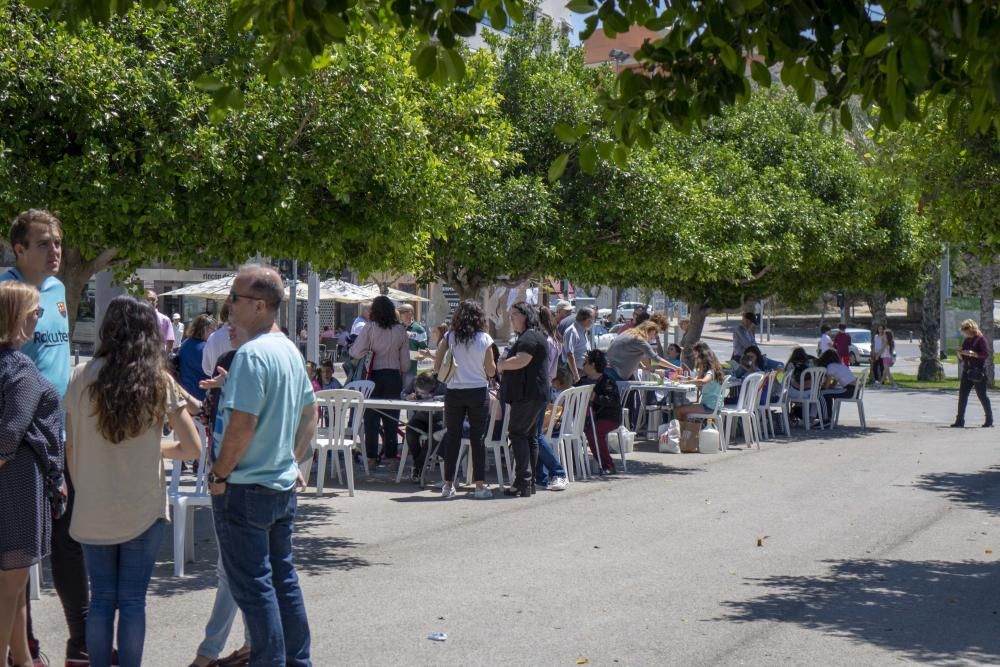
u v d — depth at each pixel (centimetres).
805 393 2106
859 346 5141
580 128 607
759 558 912
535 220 1527
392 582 807
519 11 569
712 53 608
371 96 980
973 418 2462
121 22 924
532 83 1680
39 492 541
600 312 6400
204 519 1062
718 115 623
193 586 788
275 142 938
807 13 555
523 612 723
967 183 1407
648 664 613
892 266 2388
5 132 846
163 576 820
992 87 488
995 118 632
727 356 5366
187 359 1178
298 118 958
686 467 1539
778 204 2142
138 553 534
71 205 852
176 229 908
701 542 979
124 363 524
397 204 1018
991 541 1003
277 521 543
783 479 1412
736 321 8962
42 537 543
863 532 1041
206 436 856
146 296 1387
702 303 2395
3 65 833
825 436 2028
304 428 561
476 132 1277
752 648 648
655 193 1634
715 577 838
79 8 536
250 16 558
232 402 513
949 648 657
